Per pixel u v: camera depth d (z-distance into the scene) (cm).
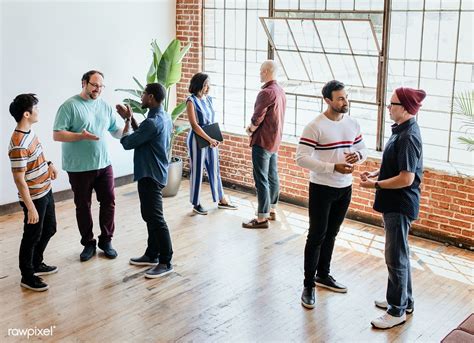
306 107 682
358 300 459
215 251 548
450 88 570
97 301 454
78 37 682
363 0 604
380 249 556
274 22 664
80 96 506
